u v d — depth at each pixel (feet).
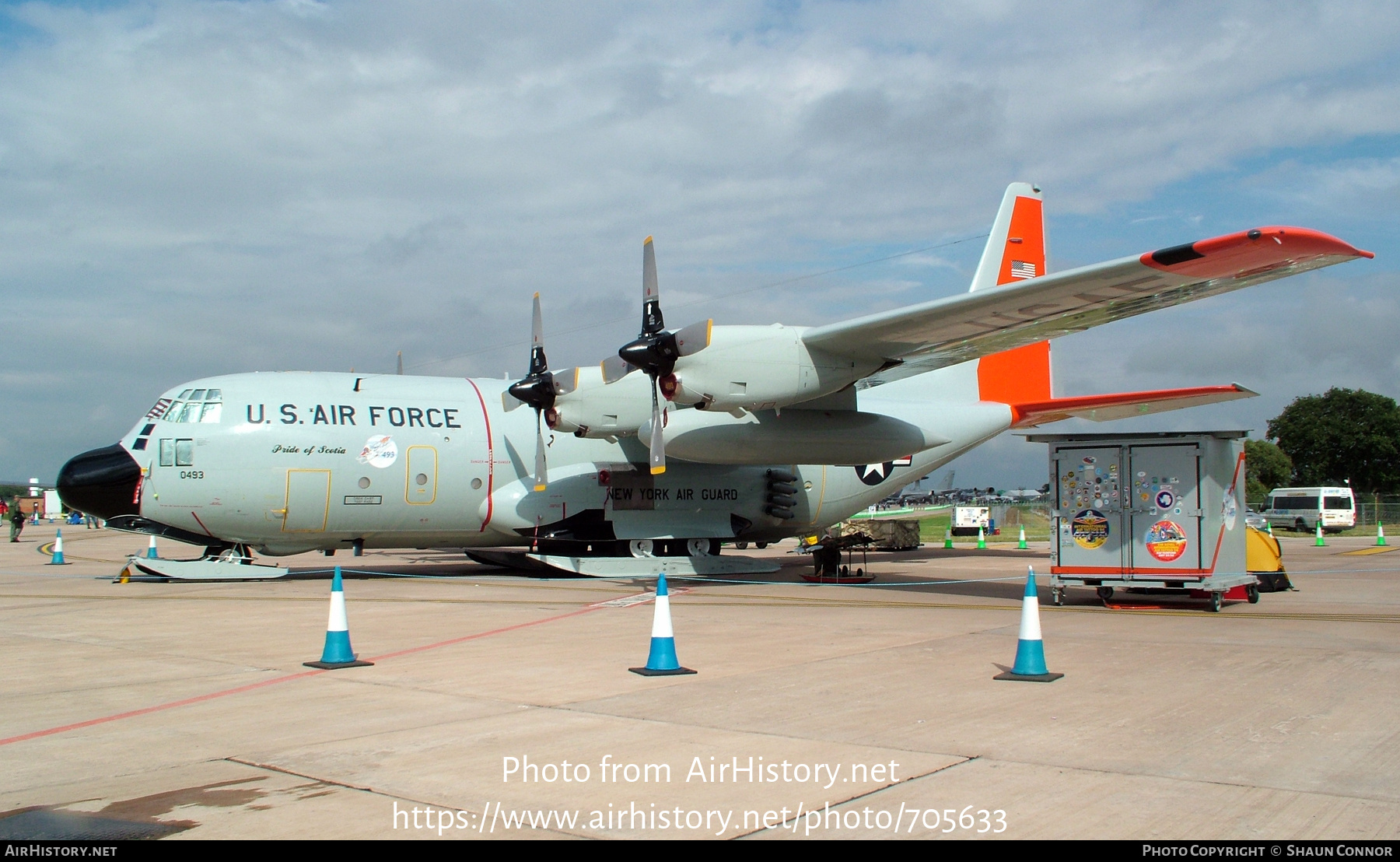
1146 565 43.37
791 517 69.97
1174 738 19.22
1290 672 26.43
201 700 23.62
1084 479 45.09
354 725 20.88
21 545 116.88
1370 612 42.04
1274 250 36.70
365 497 57.77
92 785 16.67
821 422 55.88
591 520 62.59
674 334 48.39
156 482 54.54
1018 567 74.33
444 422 60.39
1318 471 238.68
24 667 28.45
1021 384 72.23
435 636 34.35
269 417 56.13
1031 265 67.51
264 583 56.59
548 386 55.06
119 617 40.32
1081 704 22.41
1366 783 16.24
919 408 65.92
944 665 27.76
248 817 14.93
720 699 23.20
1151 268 39.34
